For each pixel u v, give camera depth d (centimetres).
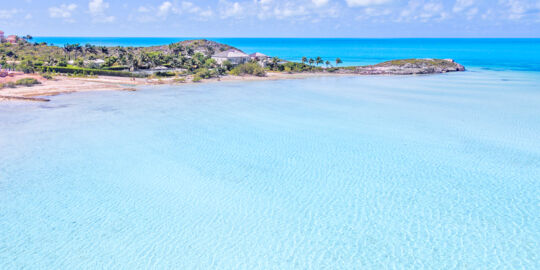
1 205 2064
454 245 1727
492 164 2734
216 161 2803
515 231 1830
